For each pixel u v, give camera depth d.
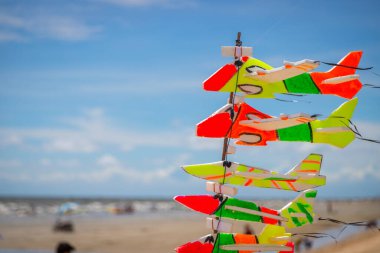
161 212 112.62
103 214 88.56
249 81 7.46
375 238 24.00
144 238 37.31
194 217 79.62
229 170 7.56
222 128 7.50
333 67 7.64
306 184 7.67
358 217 51.69
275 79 7.36
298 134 7.57
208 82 7.47
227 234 7.58
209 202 7.57
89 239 36.44
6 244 32.97
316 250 23.17
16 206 104.00
